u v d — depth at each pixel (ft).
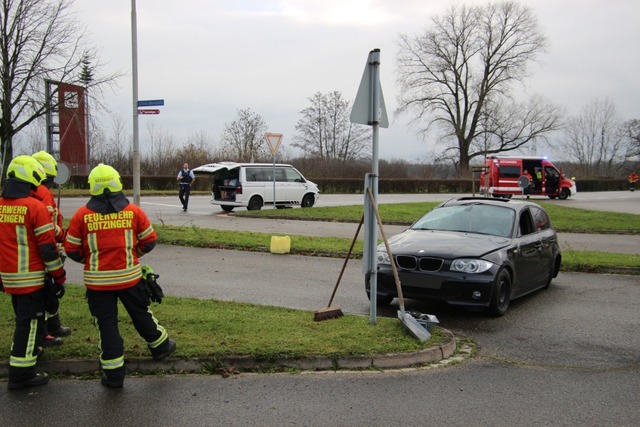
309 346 17.99
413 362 17.94
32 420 13.52
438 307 26.71
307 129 200.75
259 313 22.34
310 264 37.19
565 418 14.16
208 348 17.47
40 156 19.58
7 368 16.26
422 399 15.20
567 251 42.47
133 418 13.69
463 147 194.49
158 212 73.10
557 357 19.29
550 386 16.40
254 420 13.69
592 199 122.52
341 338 18.97
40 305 15.67
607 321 24.30
